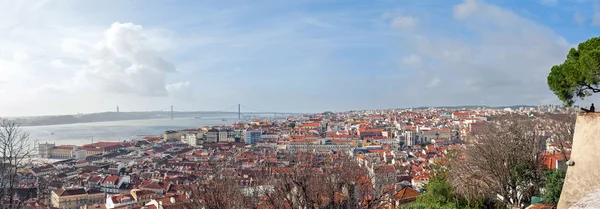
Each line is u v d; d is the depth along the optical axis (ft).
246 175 150.61
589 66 53.47
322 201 77.97
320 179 80.84
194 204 72.13
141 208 178.91
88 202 252.62
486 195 104.58
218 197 70.59
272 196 75.72
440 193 106.52
